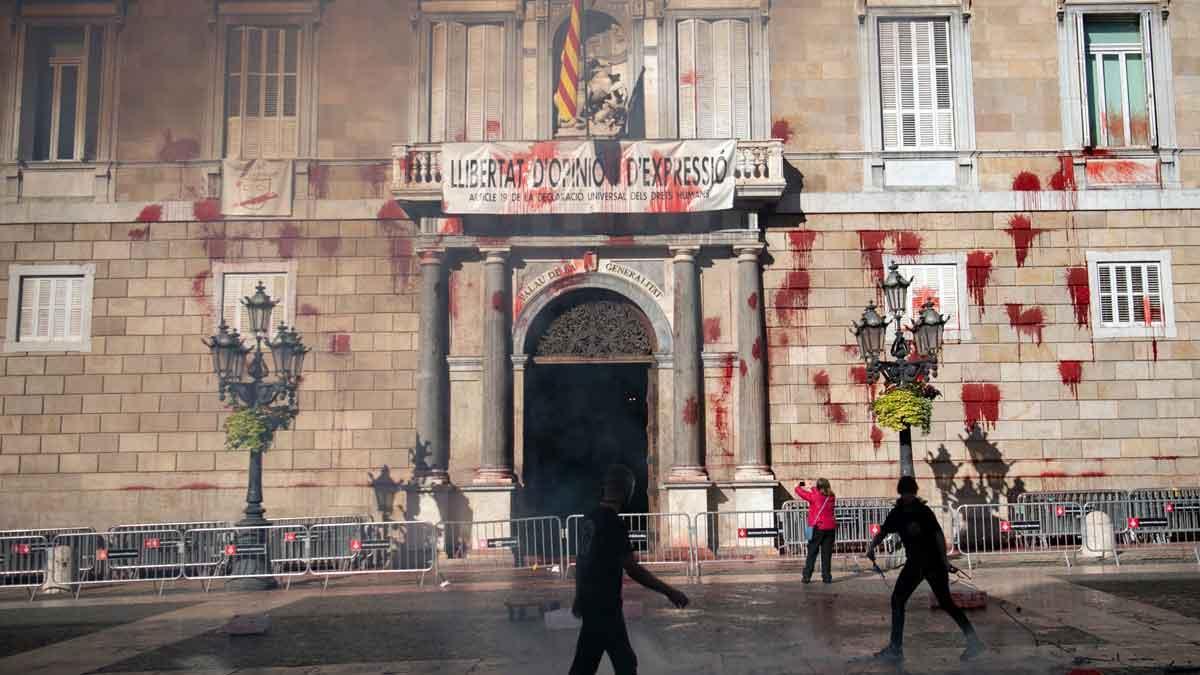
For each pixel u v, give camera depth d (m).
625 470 8.14
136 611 15.69
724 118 23.83
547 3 23.94
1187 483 22.86
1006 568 18.55
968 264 23.41
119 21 23.83
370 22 23.98
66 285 23.45
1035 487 22.81
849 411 23.00
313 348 23.16
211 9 23.86
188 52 23.86
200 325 23.25
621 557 7.82
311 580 19.33
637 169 22.45
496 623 13.48
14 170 23.55
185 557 18.81
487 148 22.47
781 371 23.09
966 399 23.03
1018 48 24.02
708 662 10.40
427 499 21.94
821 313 23.27
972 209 23.52
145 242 23.47
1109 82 24.25
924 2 24.12
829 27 24.09
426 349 22.61
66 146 23.88
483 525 21.72
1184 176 23.67
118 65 23.81
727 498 22.41
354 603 15.89
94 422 23.02
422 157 22.72
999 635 11.70
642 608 13.90
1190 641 11.12
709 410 22.77
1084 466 22.89
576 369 24.86
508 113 23.72
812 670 9.98
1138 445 22.97
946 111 24.03
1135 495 22.41
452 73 23.88
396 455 22.86
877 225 23.53
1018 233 23.50
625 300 23.36
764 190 22.47
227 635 12.94
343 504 22.72
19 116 23.64
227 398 22.94
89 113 23.80
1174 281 23.38
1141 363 23.17
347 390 23.05
